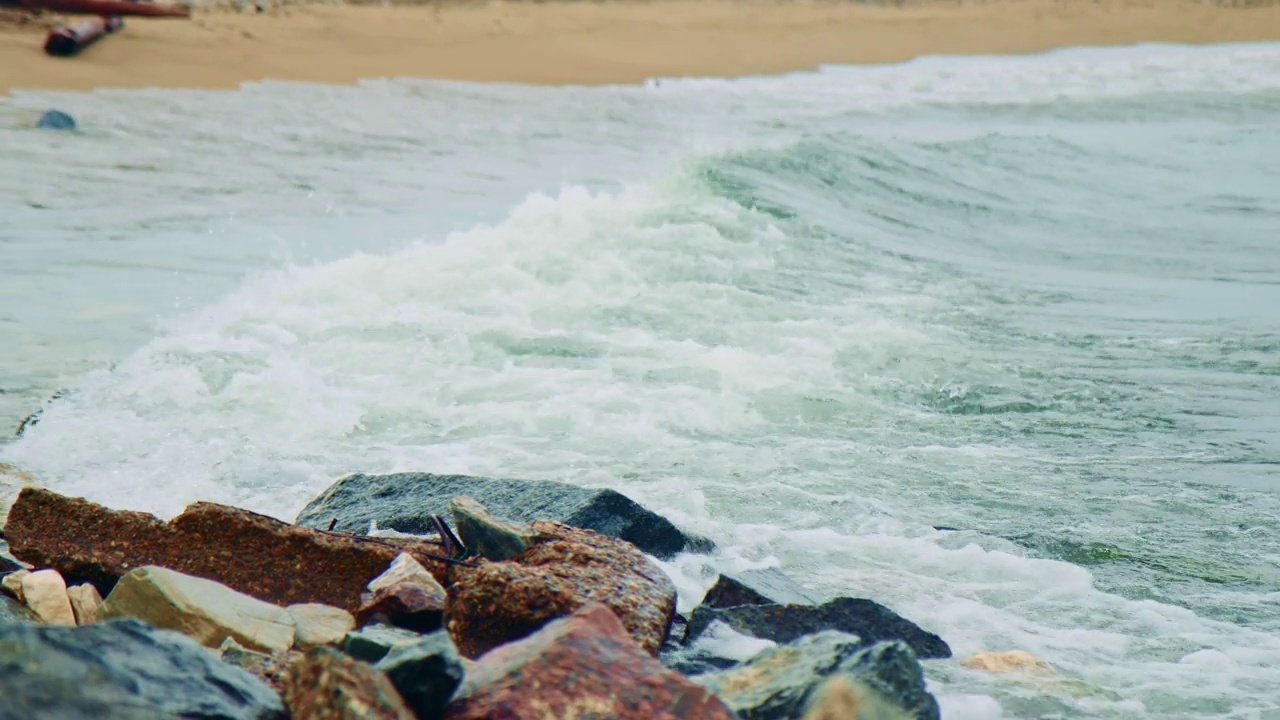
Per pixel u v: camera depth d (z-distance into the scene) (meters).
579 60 55.25
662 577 9.76
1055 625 10.05
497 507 11.40
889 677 7.74
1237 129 46.12
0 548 10.51
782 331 18.72
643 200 26.58
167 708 6.25
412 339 17.62
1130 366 17.73
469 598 8.90
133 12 51.94
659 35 62.00
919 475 13.45
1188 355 18.42
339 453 13.77
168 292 19.56
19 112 36.38
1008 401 16.05
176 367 16.16
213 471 13.19
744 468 13.51
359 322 18.28
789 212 27.05
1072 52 66.69
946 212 30.81
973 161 36.38
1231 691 8.97
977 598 10.52
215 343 17.14
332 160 32.69
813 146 34.12
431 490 11.88
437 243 23.56
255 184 28.92
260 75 46.28
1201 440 14.82
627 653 7.16
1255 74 59.88
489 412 15.05
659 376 16.48
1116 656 9.52
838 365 17.27
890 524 12.08
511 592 8.88
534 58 54.53
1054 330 19.67
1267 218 31.80
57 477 12.88
